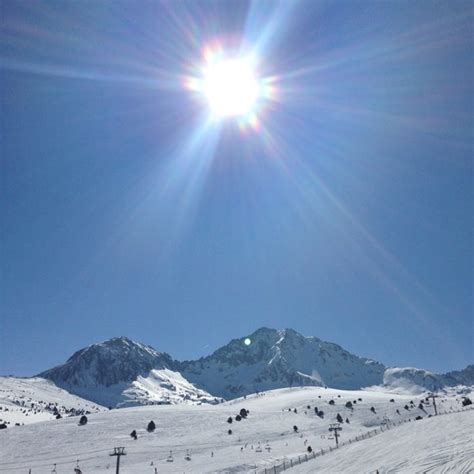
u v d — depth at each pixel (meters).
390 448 50.88
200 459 92.25
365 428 137.62
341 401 187.12
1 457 97.56
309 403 184.12
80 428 125.56
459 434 46.53
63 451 101.56
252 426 134.12
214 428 129.62
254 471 77.00
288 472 62.16
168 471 81.69
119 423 132.88
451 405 167.12
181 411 157.88
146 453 98.44
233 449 102.31
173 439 114.31
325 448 98.19
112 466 87.25
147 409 162.75
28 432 121.00
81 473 81.88
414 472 34.50
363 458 50.53
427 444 45.44
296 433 126.31
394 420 148.50
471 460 33.06
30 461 93.62
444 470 32.56
